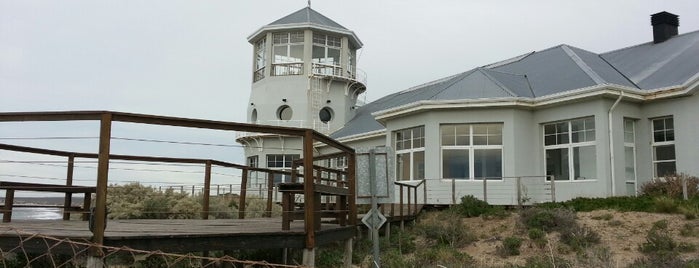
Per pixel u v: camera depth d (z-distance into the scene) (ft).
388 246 43.09
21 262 25.58
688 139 52.16
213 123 23.03
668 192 49.26
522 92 63.05
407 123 67.56
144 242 21.36
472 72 67.67
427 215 57.00
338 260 34.45
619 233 41.50
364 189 25.96
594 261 31.30
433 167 62.54
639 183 56.13
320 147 100.42
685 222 41.68
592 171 55.42
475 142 62.03
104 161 20.38
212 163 37.42
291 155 103.96
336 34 107.55
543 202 55.52
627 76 62.69
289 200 27.78
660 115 55.11
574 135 57.72
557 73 65.21
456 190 61.21
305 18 107.55
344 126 102.78
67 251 20.72
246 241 23.97
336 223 34.45
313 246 24.81
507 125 60.29
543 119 60.39
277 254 33.55
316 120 103.35
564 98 56.95
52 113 20.74
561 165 58.80
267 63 106.63
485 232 47.34
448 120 62.54
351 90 110.11
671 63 59.72
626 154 56.34
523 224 46.83
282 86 105.09
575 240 40.04
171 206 46.91
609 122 54.24
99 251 19.92
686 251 35.86
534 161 60.80
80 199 47.73
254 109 108.37
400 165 69.62
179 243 22.35
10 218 29.40
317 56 107.86
